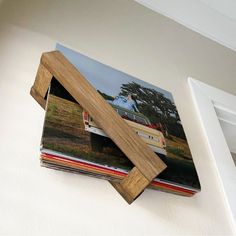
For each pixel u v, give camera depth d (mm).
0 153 486
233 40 1342
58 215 469
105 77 717
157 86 867
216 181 746
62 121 513
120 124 522
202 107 917
